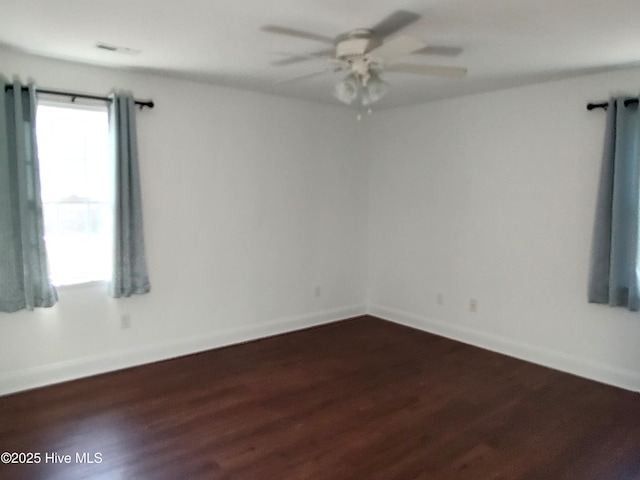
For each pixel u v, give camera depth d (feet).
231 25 8.73
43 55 11.00
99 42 9.91
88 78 11.89
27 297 11.08
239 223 15.01
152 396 11.33
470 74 12.14
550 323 13.48
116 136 12.07
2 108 10.53
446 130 15.58
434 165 16.02
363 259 18.45
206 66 11.82
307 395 11.50
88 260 12.54
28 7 7.95
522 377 12.74
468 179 15.10
